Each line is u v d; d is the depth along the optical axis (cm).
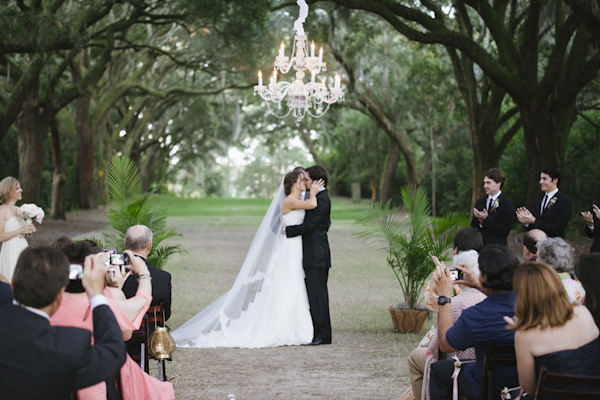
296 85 1066
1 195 771
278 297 755
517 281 308
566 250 461
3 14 1875
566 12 1881
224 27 2500
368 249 2061
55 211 3112
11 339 256
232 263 1636
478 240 509
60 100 2516
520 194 2678
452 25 2378
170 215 3922
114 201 835
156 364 649
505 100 2967
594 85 2089
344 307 1024
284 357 684
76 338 260
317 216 759
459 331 358
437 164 4062
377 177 4847
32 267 259
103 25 3216
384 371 621
